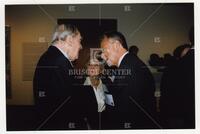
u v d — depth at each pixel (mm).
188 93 1463
